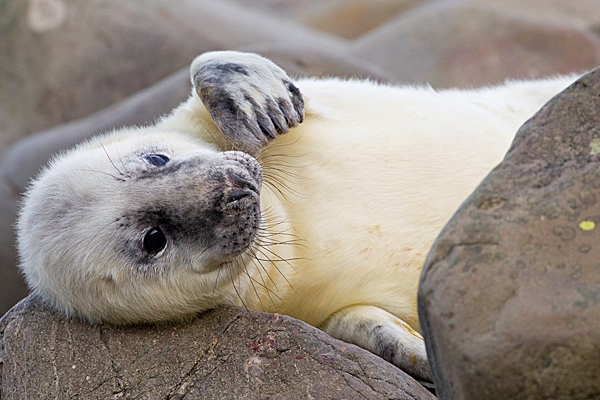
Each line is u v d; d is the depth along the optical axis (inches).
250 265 456.1
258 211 433.1
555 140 312.7
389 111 503.8
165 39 1249.4
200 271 431.2
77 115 1233.4
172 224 429.4
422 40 1175.6
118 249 434.0
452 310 279.0
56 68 1250.6
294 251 468.1
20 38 1266.0
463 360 272.7
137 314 436.1
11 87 1256.8
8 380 423.5
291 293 474.3
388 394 369.4
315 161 480.1
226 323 420.8
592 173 294.8
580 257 276.8
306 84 527.5
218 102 481.4
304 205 473.1
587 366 260.2
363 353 393.1
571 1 1658.5
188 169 438.6
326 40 1456.7
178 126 519.8
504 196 299.1
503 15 1174.3
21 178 995.9
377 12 1950.1
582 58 1147.9
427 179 478.6
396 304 467.2
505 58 1144.8
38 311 455.5
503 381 267.0
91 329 437.7
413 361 422.9
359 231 465.4
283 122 473.1
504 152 499.2
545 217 288.2
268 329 408.8
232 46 1250.6
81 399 395.9
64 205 450.6
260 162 480.1
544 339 263.0
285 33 1365.7
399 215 469.1
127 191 441.1
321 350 392.8
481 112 534.9
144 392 390.0
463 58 1146.7
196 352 406.0
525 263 279.3
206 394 380.5
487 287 277.9
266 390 375.6
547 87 613.0
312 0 2267.5
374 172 477.7
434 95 549.6
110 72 1237.7
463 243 289.9
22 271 489.4
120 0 1294.3
